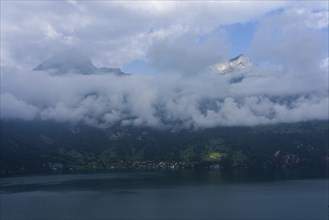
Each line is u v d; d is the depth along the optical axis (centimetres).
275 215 19850
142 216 19800
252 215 19862
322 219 18975
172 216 19750
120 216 19812
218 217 19538
